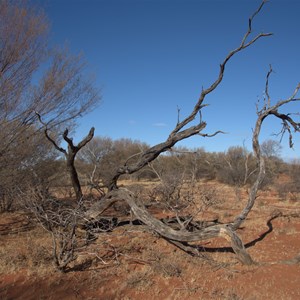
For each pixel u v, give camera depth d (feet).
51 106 30.76
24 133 30.66
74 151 31.17
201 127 28.78
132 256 24.50
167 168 63.10
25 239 27.99
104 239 27.37
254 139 29.48
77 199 32.30
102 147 94.84
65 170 44.86
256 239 32.55
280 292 19.52
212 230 24.56
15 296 17.83
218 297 18.47
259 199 68.18
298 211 49.70
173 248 27.40
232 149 117.19
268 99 29.48
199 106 29.04
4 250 24.47
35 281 19.49
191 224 32.48
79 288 18.89
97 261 22.97
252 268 23.43
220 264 23.54
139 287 19.25
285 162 133.59
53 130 33.30
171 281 20.52
